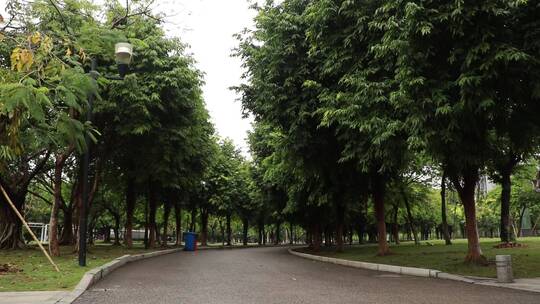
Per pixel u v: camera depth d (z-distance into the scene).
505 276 11.72
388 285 11.68
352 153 17.27
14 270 12.91
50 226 19.09
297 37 18.55
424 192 43.25
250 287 11.12
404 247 31.67
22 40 7.60
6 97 5.68
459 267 14.75
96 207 47.22
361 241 58.47
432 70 12.55
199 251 35.22
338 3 16.62
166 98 23.30
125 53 13.64
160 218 60.09
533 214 63.91
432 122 12.42
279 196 39.66
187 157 26.61
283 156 20.94
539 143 15.25
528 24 11.40
